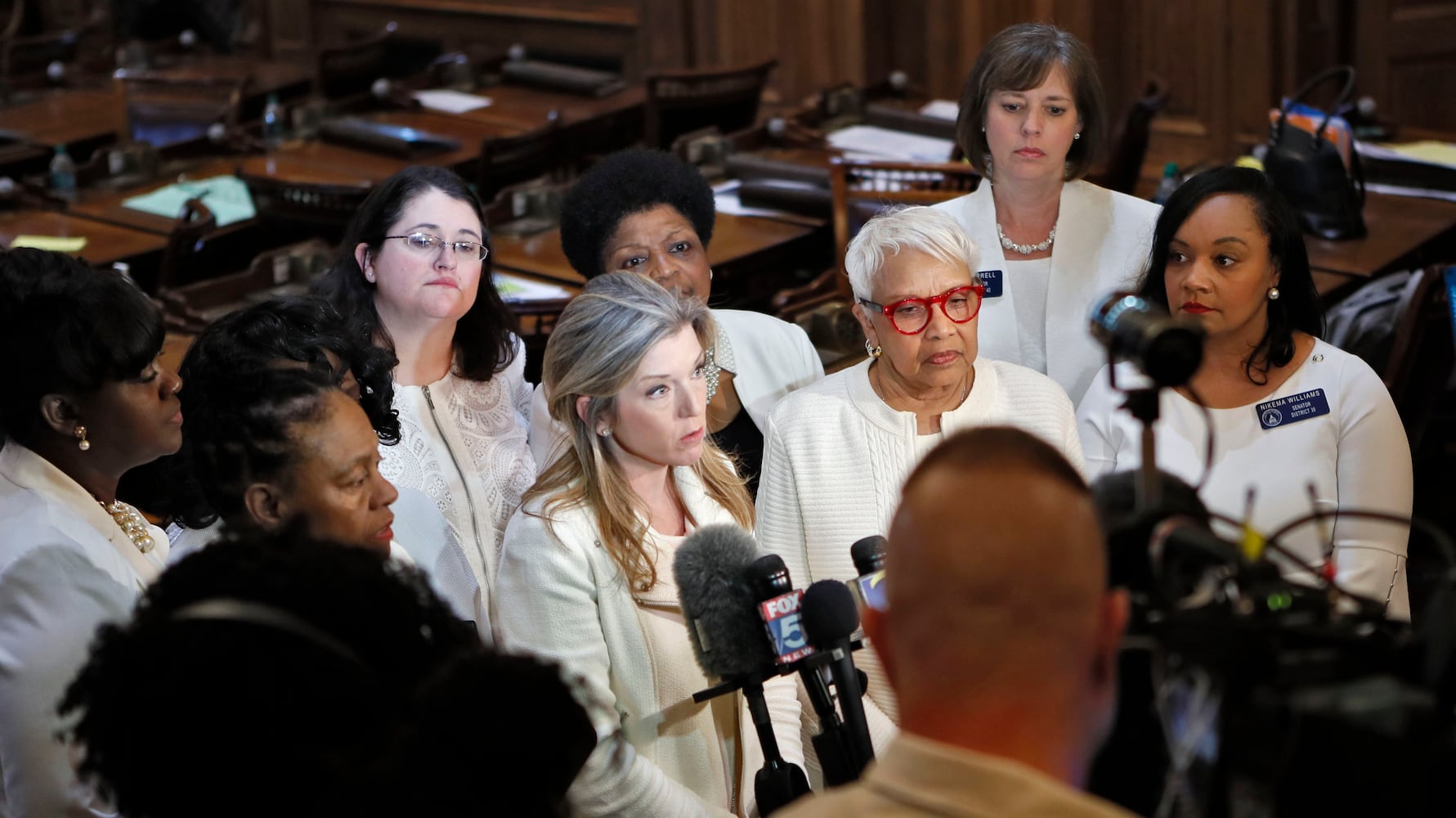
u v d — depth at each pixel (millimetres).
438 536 6195
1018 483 2480
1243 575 2486
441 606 3162
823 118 17125
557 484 5109
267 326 4988
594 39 23688
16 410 4742
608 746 4906
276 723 2754
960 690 2422
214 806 2766
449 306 6508
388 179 6660
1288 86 17656
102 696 2848
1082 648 2441
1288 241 5746
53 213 15523
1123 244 7129
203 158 17172
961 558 2430
